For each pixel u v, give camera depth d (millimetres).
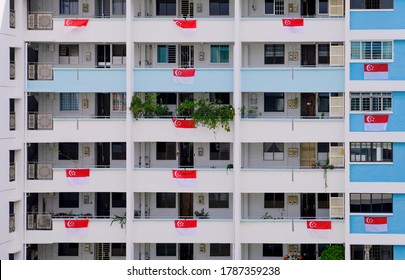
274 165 38750
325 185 36125
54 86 36562
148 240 36469
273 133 36156
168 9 38750
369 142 36094
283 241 36188
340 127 36094
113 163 39094
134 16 37625
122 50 38969
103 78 36469
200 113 36000
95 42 36688
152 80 36438
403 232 36000
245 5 37875
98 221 36656
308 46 38656
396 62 35781
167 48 38750
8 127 35562
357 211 36219
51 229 36750
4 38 35062
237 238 35906
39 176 36688
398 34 35719
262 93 38656
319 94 38719
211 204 39000
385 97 35938
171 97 38875
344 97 36031
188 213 38969
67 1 38938
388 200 36156
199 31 36281
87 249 39344
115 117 37844
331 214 36438
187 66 38719
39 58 38906
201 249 39312
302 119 36062
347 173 35938
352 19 35844
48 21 36406
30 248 38125
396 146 35969
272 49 38625
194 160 38844
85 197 39156
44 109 38906
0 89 34844
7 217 35625
